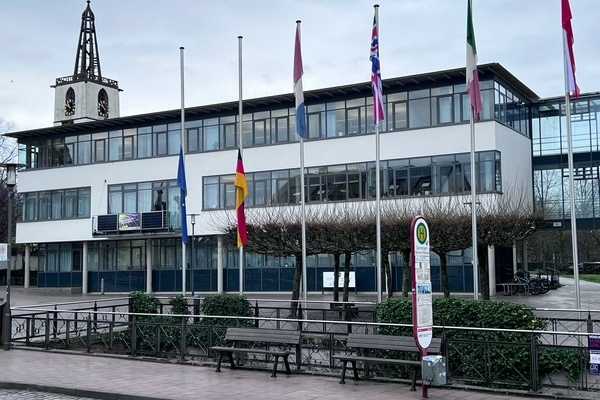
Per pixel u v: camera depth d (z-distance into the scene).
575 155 37.41
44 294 44.56
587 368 10.42
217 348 12.59
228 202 40.03
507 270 36.19
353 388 10.90
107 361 13.98
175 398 10.22
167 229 41.34
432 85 34.47
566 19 15.94
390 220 21.69
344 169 36.56
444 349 10.83
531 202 35.69
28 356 14.76
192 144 41.53
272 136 39.03
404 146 34.88
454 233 19.91
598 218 36.47
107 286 45.03
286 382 11.49
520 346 10.56
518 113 36.75
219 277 40.38
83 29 58.34
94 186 44.81
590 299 31.33
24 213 47.84
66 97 56.53
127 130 44.06
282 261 39.22
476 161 33.00
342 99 37.06
